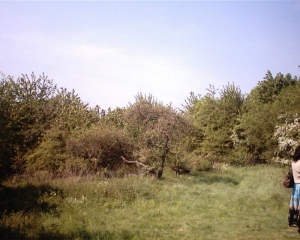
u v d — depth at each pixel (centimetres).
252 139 2311
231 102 2695
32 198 977
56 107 1980
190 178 1572
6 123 1232
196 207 989
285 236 700
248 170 2012
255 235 714
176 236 701
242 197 1132
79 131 1623
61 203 944
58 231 682
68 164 1440
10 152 1315
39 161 1423
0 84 1522
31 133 1514
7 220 715
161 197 1098
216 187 1341
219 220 848
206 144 2533
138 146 1614
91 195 1050
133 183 1219
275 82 3469
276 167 2053
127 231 710
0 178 1255
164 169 1739
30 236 635
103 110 2230
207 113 2728
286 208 984
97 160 1528
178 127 1588
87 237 657
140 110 1648
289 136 1404
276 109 2125
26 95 1862
